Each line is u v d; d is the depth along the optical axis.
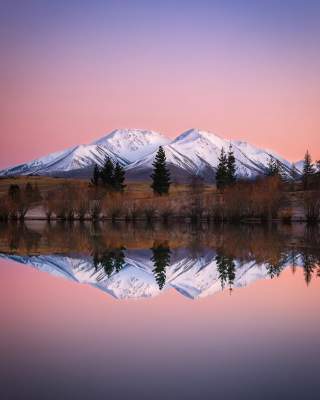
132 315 24.97
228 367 17.05
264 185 117.62
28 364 17.38
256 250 55.78
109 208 125.00
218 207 119.69
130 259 49.16
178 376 16.20
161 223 118.12
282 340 20.28
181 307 26.81
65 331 21.83
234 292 31.12
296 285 33.31
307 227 99.44
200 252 54.69
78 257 50.94
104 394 14.77
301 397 14.52
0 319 24.14
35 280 36.50
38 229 95.88
